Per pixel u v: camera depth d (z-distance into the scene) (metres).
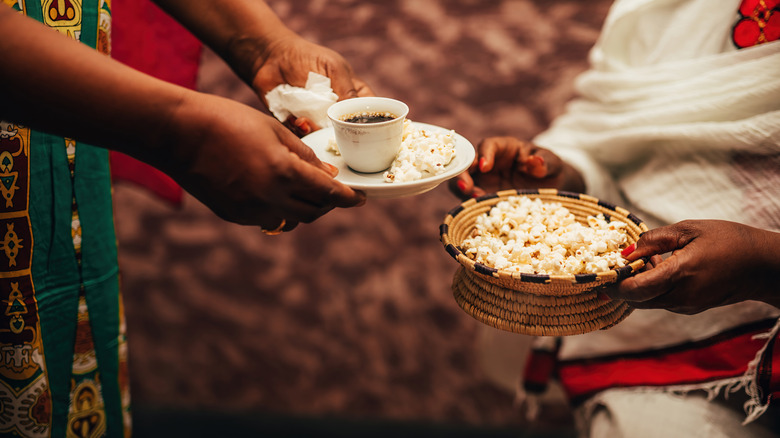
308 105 0.92
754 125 0.85
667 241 0.69
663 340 0.92
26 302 0.79
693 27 0.98
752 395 0.81
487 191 1.03
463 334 1.85
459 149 0.87
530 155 0.98
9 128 0.72
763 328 0.83
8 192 0.74
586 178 1.08
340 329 1.88
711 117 0.92
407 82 2.19
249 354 1.87
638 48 1.08
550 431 1.70
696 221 0.70
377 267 1.97
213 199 0.67
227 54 1.00
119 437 1.00
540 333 0.70
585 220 0.85
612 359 0.96
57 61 0.56
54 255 0.82
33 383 0.82
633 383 0.92
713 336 0.87
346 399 1.78
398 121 0.79
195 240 2.07
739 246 0.66
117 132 0.60
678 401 0.88
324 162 0.79
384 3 2.40
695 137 0.92
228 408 1.79
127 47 1.17
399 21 2.35
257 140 0.62
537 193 0.88
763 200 0.86
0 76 0.56
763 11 0.89
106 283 0.91
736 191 0.89
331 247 2.03
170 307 1.96
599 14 2.29
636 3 1.04
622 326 0.95
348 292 1.94
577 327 0.70
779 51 0.85
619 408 0.92
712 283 0.66
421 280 1.94
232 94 2.18
